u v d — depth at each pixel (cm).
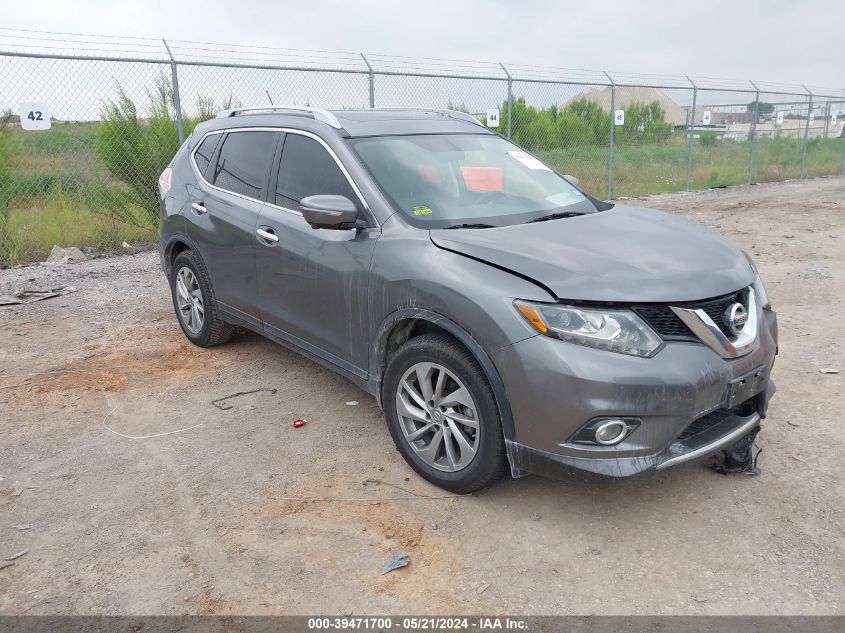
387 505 341
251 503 345
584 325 290
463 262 326
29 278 824
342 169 398
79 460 389
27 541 316
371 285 363
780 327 609
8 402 465
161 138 1016
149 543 314
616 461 292
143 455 394
